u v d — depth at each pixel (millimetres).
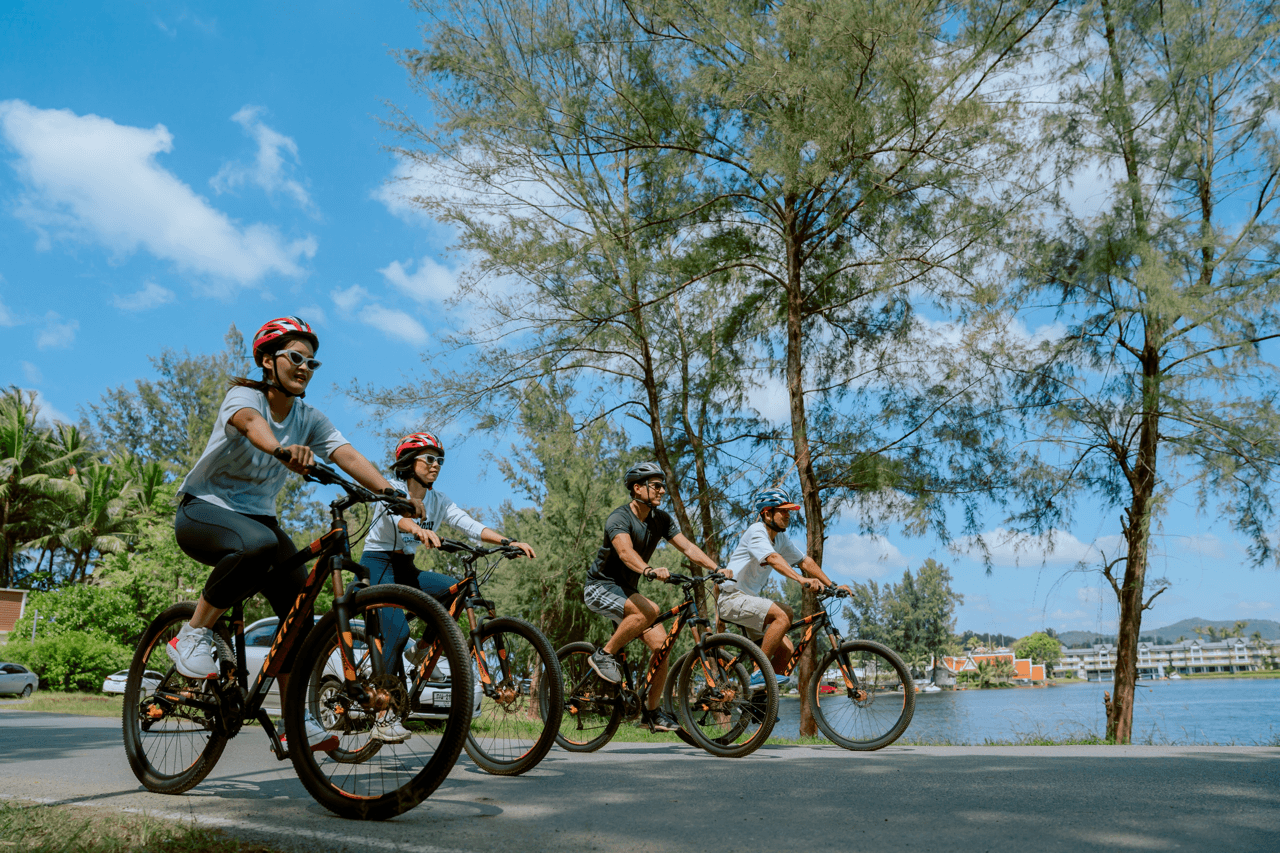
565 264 11539
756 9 10422
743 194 11648
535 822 2525
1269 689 86875
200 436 27031
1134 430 11117
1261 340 10258
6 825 2316
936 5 9867
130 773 3641
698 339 13500
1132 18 10688
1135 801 2812
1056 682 129625
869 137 9742
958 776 3484
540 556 14797
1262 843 2189
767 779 3461
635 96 11320
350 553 2789
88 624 26203
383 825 2465
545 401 12414
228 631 3027
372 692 2568
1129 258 10430
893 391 11891
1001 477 11359
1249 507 10125
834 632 5410
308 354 3059
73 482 39406
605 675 4848
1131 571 11523
